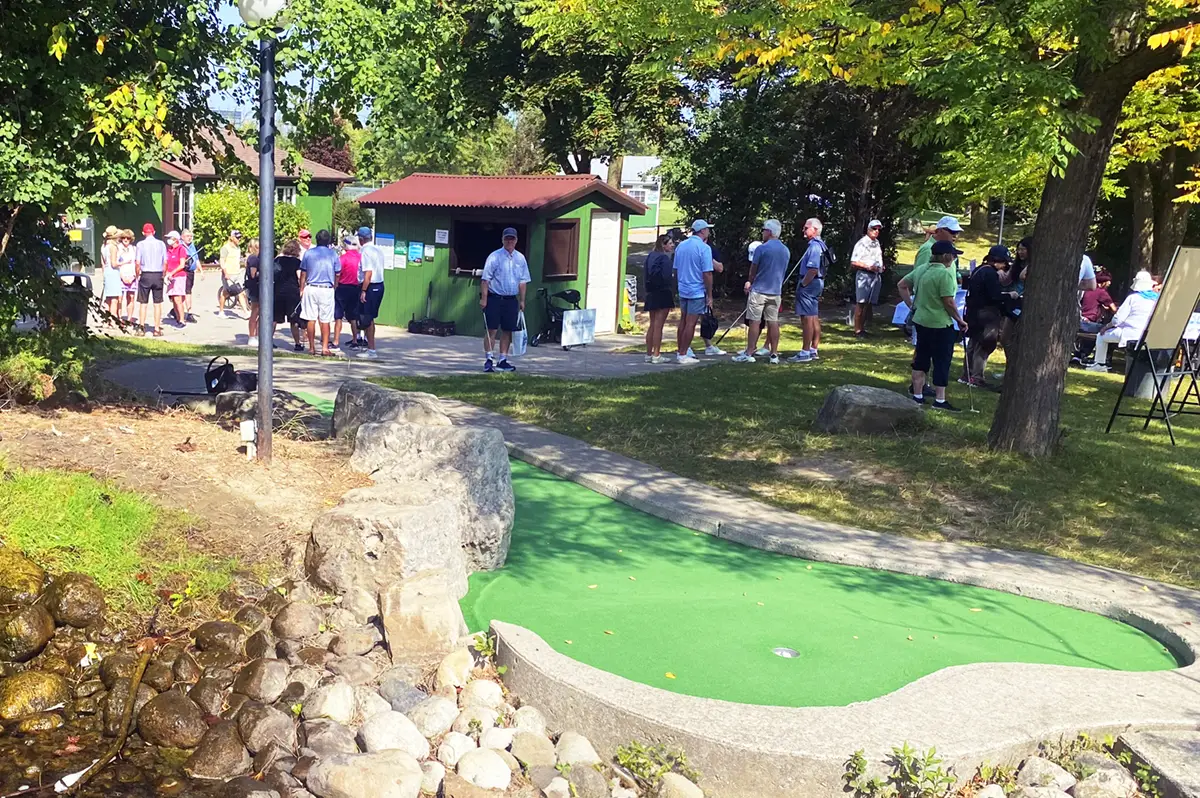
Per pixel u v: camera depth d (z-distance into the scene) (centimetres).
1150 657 595
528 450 978
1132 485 921
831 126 2461
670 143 3125
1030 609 664
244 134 849
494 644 545
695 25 1082
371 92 806
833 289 2673
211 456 736
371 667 536
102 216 886
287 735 483
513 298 1552
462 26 948
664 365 1691
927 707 487
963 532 800
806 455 991
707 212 2742
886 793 432
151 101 777
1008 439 988
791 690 521
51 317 935
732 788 444
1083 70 903
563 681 492
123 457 701
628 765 455
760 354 1748
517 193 2156
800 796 438
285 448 796
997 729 469
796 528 782
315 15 767
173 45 858
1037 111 809
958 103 880
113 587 570
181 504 657
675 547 755
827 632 602
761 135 2550
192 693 506
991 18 884
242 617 569
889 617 634
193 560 602
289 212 3728
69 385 922
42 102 807
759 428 1088
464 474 682
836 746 443
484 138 3094
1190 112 1414
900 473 935
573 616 610
